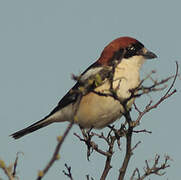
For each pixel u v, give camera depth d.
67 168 7.93
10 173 5.25
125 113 7.66
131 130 7.76
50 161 4.43
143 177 7.94
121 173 7.77
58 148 4.45
